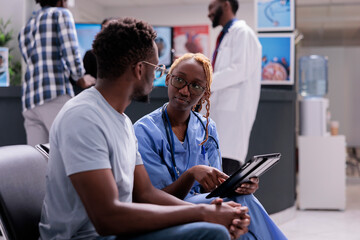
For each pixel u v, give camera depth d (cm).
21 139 323
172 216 111
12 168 129
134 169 136
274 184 381
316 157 438
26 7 390
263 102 367
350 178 643
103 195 106
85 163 107
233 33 311
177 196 157
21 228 123
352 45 1191
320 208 439
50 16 274
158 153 165
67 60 271
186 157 169
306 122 449
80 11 748
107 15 865
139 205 110
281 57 400
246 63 307
